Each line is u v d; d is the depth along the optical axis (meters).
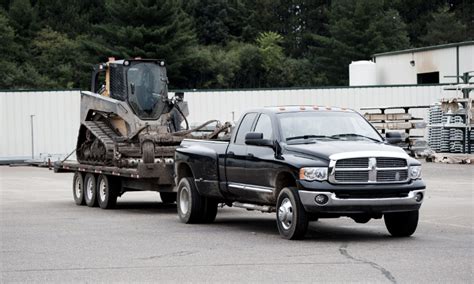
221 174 18.75
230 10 107.69
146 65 28.03
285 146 16.84
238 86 98.31
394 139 17.78
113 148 25.36
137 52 86.56
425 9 114.94
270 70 100.50
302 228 16.05
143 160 22.88
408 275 11.88
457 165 40.75
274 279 11.77
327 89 55.59
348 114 18.09
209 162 19.08
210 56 93.81
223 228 18.83
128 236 17.22
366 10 102.88
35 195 30.81
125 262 13.59
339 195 15.66
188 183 19.92
